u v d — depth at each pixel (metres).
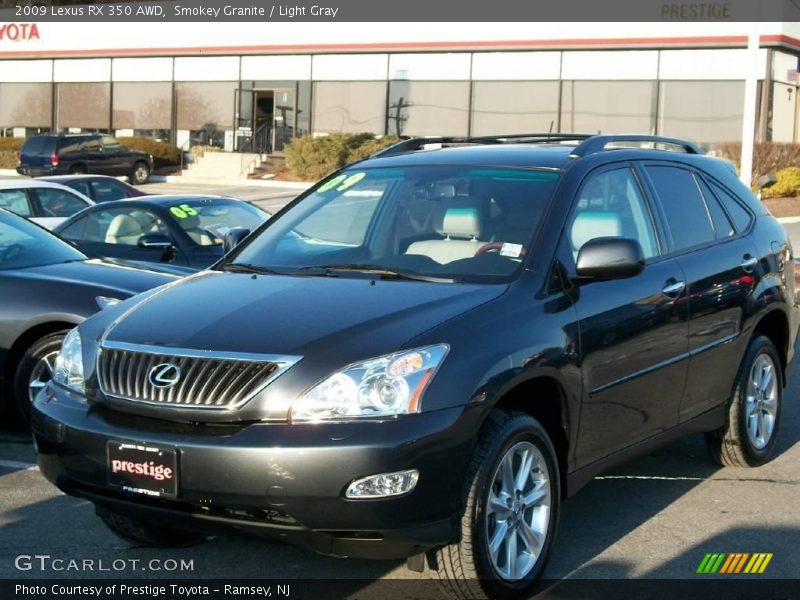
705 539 5.39
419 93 37.44
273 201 30.09
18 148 41.09
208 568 5.01
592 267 4.90
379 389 4.11
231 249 5.84
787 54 33.94
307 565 5.04
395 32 37.34
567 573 4.92
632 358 5.22
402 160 5.93
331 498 4.00
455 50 36.53
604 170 5.57
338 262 5.29
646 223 5.71
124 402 4.36
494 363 4.35
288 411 4.10
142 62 42.09
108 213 10.70
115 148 35.66
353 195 5.77
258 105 40.25
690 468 6.64
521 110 36.00
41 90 44.22
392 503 4.02
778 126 33.91
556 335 4.70
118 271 7.54
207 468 4.09
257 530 4.13
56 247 7.87
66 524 5.55
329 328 4.35
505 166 5.54
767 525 5.60
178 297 4.91
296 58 39.31
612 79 34.66
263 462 4.02
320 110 39.19
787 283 6.87
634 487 6.25
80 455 4.43
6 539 5.32
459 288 4.76
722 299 6.02
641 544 5.31
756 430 6.59
